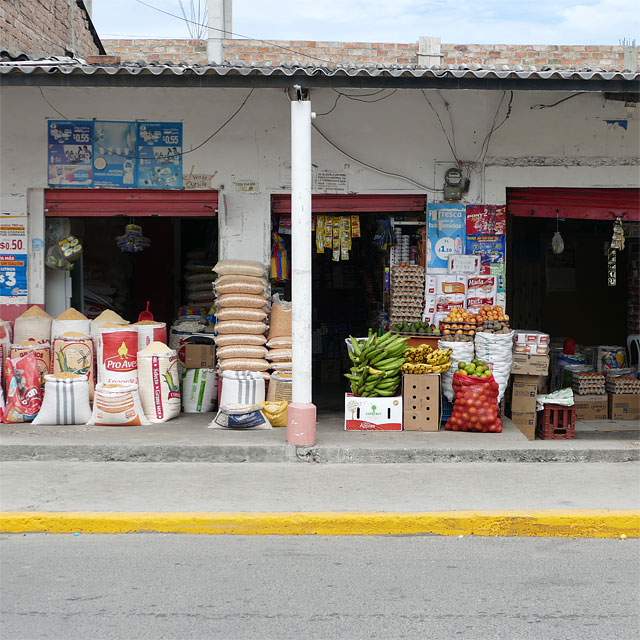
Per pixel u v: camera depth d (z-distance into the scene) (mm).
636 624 4539
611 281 10602
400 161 9992
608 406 10750
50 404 8727
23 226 9906
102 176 9883
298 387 7930
